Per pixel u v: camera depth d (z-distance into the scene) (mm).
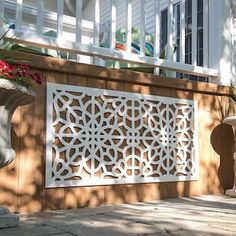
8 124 2256
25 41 2986
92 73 3123
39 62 2867
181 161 3625
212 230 2236
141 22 3645
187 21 6289
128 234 2096
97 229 2186
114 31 3479
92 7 6668
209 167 3826
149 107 3465
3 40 2859
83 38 5336
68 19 5184
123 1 7262
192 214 2715
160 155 3492
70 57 4172
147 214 2695
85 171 3064
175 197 3564
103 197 3141
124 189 3264
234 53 4168
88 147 3088
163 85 3525
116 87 3293
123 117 3303
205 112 3855
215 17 4066
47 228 2193
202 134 3814
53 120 2930
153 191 3430
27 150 2791
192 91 3770
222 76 4016
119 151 3258
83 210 2873
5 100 2162
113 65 3967
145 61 3578
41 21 3100
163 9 6773
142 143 3400
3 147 2197
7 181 2695
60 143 2955
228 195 3732
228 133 4000
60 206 2914
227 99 4023
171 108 3613
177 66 3775
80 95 3088
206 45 4094
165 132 3545
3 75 2111
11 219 2213
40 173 2838
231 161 3986
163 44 6730
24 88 2182
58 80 2990
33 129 2830
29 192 2779
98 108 3174
